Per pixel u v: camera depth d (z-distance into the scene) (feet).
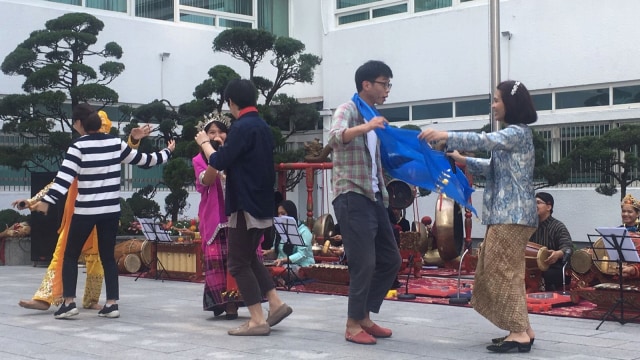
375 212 19.49
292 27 70.23
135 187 61.46
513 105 18.61
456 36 59.11
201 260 34.86
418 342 19.72
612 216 51.42
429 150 19.71
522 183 18.33
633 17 50.78
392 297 28.37
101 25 48.73
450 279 35.04
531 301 25.43
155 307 26.23
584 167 52.54
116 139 24.16
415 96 61.26
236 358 17.74
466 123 58.65
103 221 23.63
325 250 35.37
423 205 60.03
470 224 38.81
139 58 62.23
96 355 18.20
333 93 65.77
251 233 20.42
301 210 69.15
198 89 48.39
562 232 28.60
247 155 20.07
